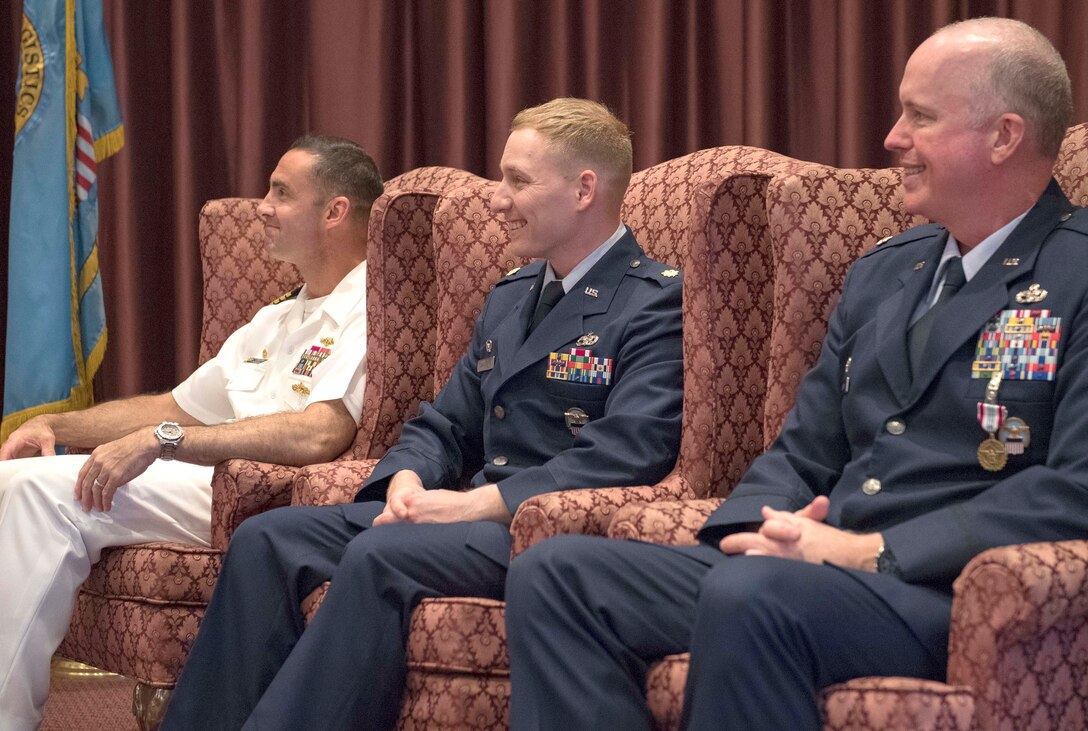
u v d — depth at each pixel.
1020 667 2.07
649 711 2.36
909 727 2.01
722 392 3.07
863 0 4.45
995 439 2.40
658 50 4.68
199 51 5.23
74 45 4.91
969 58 2.53
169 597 3.32
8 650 3.43
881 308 2.67
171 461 3.75
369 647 2.78
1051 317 2.41
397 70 5.08
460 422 3.45
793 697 2.08
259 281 4.55
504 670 2.71
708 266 3.07
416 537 2.87
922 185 2.58
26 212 4.82
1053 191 2.57
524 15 4.86
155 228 5.34
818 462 2.69
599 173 3.30
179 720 3.04
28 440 3.94
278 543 3.08
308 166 4.03
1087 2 4.21
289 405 3.91
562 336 3.25
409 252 3.77
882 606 2.21
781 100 4.65
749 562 2.18
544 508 2.75
